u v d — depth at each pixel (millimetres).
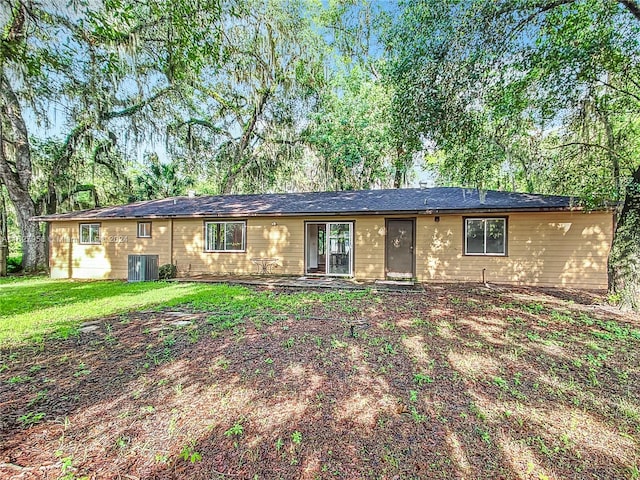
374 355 3949
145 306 6680
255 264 11680
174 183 21516
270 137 19250
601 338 4602
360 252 10766
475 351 4098
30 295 8336
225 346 4242
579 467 2141
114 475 2057
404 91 6707
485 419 2648
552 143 8086
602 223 8930
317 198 12945
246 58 15148
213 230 12016
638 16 5668
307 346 4238
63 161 14984
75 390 3107
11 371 3531
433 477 2047
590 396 3021
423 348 4191
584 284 9016
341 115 18062
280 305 6660
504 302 6953
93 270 12844
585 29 6137
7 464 2137
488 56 6031
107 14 6582
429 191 12430
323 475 2057
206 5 6590
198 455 2219
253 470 2098
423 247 10211
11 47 5684
